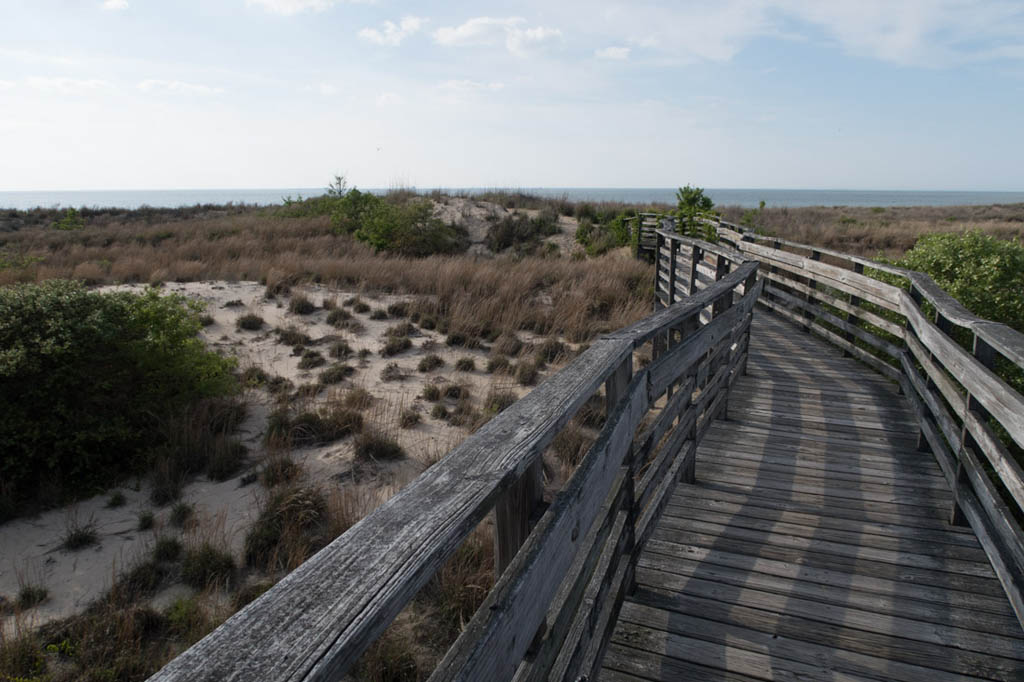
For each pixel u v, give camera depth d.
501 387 7.29
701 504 3.52
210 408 6.45
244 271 13.38
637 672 2.25
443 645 3.52
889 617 2.53
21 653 3.32
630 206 28.06
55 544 4.48
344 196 20.36
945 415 3.61
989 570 2.85
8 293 5.64
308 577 0.76
